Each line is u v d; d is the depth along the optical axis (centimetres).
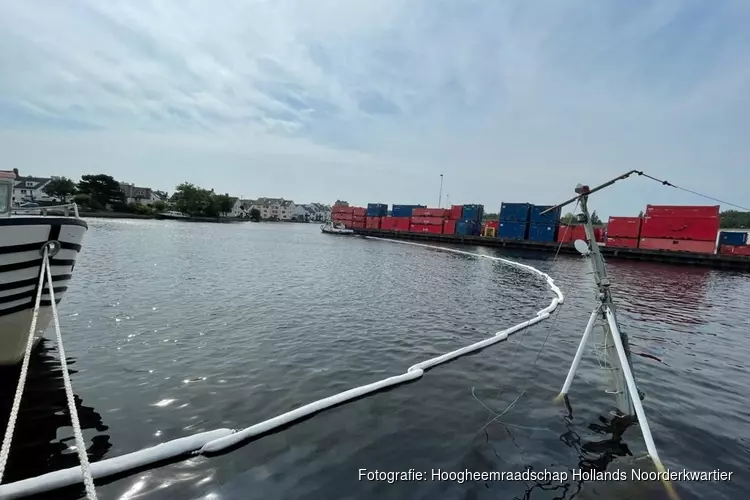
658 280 2211
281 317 997
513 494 362
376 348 782
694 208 3478
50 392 531
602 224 4475
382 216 7481
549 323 1048
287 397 546
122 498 338
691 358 797
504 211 5088
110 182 8362
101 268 1670
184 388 562
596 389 603
